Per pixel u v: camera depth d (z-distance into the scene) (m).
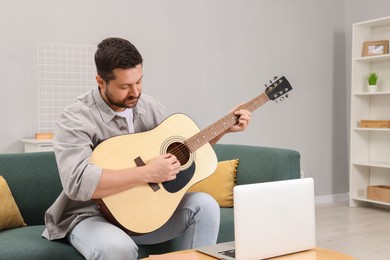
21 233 2.18
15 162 2.48
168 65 4.27
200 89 4.45
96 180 1.77
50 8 3.69
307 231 1.65
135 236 2.03
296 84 5.05
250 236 1.51
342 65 5.38
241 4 4.67
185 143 2.06
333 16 5.30
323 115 5.25
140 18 4.11
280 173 2.62
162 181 1.88
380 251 3.30
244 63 4.70
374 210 4.75
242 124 2.18
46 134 3.42
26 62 3.60
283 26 4.95
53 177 2.55
